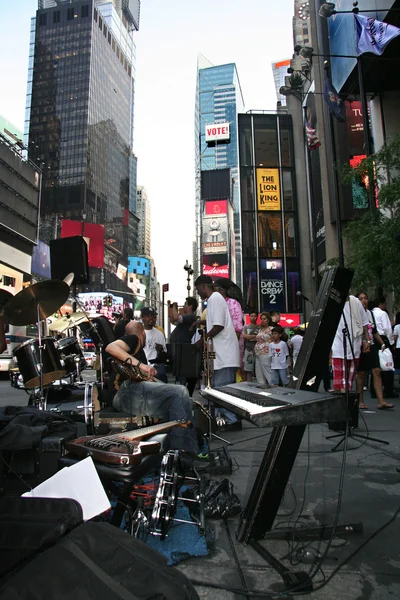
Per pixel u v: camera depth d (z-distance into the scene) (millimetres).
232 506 2771
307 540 2391
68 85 153125
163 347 7199
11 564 1457
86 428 3740
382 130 18484
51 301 5164
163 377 6777
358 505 2881
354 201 24516
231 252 53406
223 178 54031
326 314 2400
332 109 15703
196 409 4602
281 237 34781
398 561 2127
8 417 3215
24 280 35062
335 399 1882
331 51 19484
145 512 2555
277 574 2033
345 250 24938
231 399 2162
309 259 34375
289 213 35125
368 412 6902
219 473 3611
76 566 1228
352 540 2367
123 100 184125
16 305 5020
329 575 2000
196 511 2713
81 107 149750
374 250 9789
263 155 35906
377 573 2016
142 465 2322
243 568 2096
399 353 9359
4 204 30891
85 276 7727
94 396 4855
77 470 2135
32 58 160250
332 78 19344
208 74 165375
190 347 5652
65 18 159250
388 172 10531
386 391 9109
